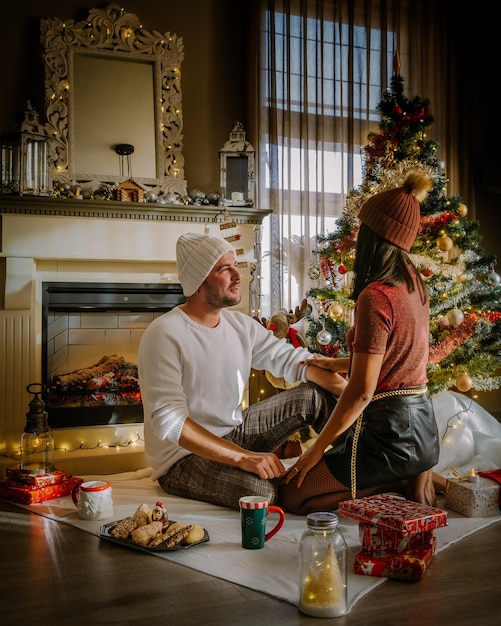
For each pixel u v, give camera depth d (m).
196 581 1.76
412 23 4.66
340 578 1.58
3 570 1.85
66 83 3.76
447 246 3.08
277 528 2.05
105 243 3.50
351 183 4.46
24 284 3.37
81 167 3.77
